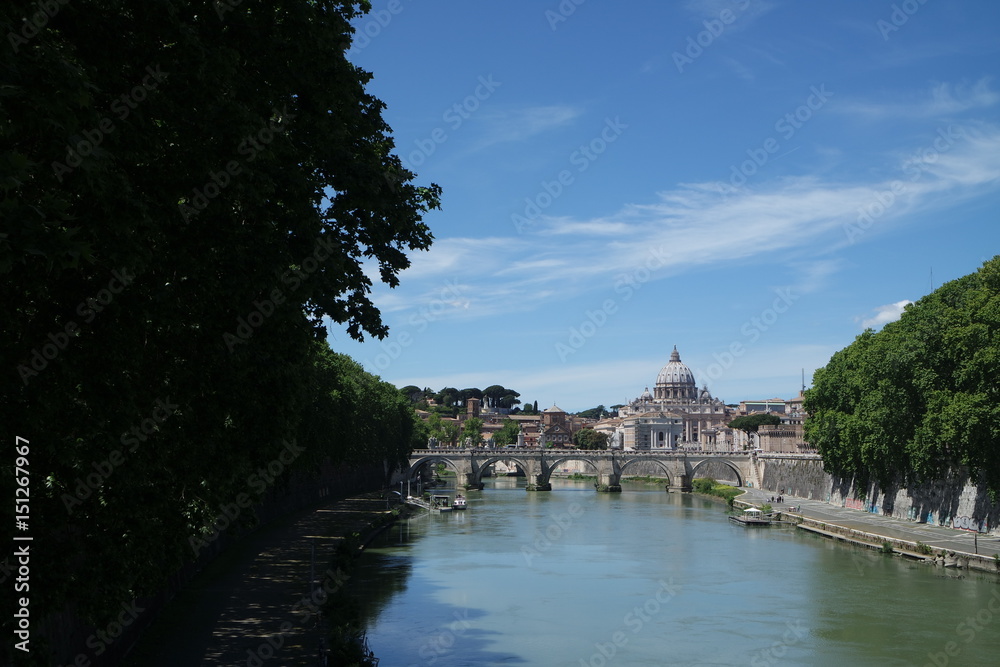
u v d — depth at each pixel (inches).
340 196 1400.1
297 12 1209.4
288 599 2372.0
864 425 4379.9
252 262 1187.3
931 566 3440.0
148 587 1315.2
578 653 2177.7
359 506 5629.9
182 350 1228.5
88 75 946.1
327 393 3619.6
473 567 3430.1
